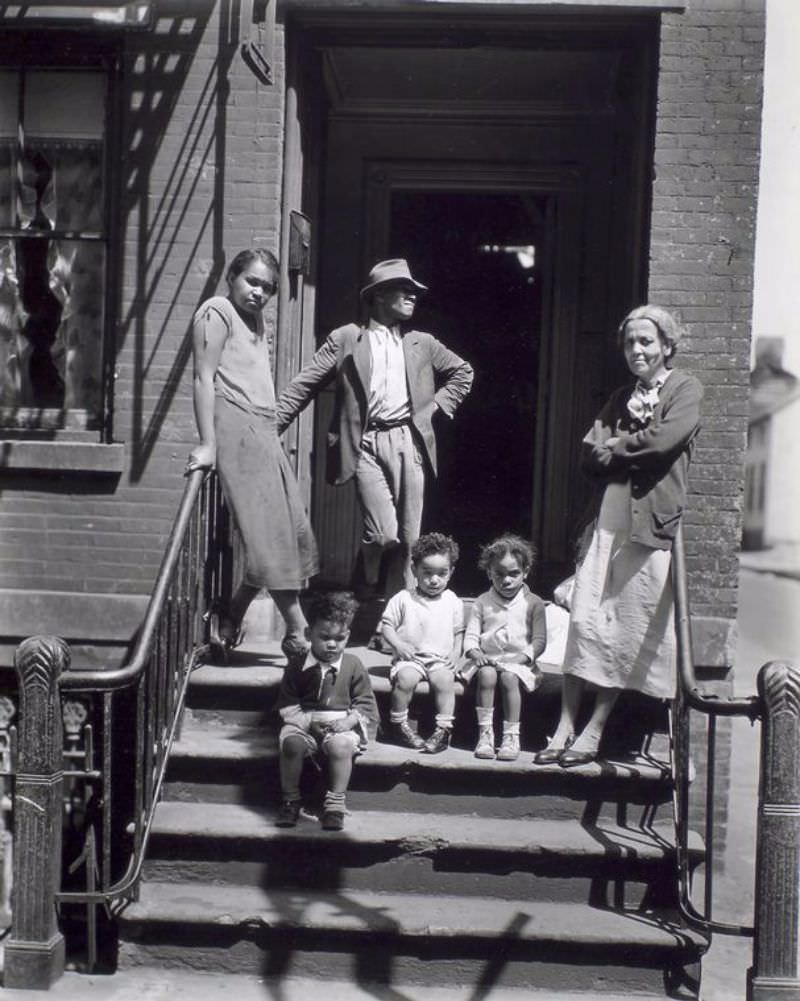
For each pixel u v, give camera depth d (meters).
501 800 5.13
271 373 5.96
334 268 8.38
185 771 5.21
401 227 8.64
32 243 6.34
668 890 4.81
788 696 4.30
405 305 5.89
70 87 6.28
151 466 6.13
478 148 8.29
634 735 5.45
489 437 8.66
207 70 6.05
